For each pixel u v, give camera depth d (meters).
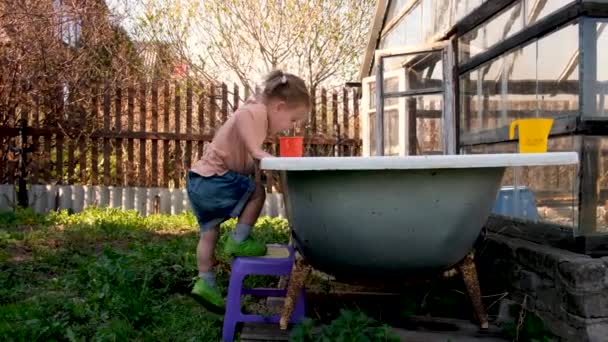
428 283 2.96
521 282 2.71
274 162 2.00
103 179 7.89
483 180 2.18
